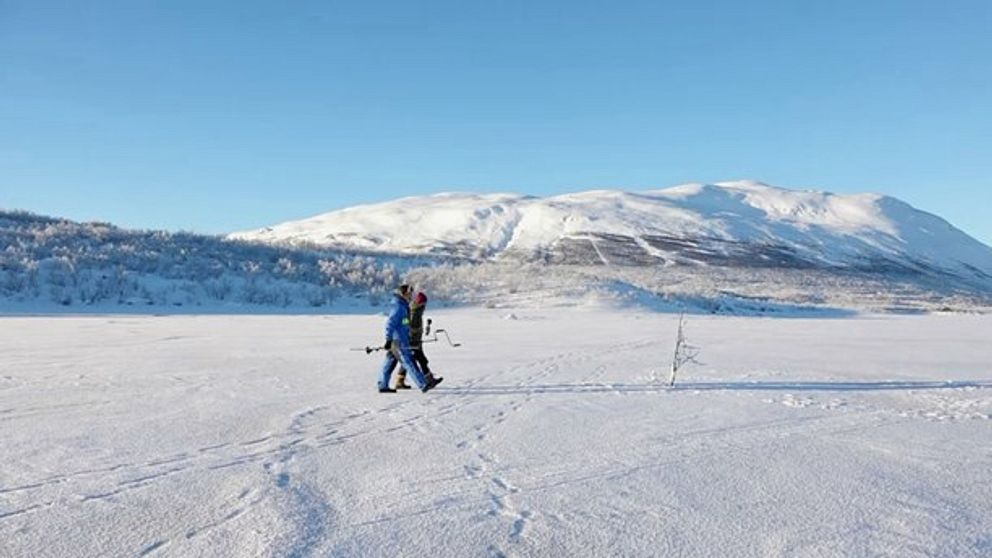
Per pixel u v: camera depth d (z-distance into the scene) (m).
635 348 19.77
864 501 5.61
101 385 11.32
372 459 6.77
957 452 7.35
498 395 10.84
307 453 6.98
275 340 21.05
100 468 6.30
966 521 5.15
